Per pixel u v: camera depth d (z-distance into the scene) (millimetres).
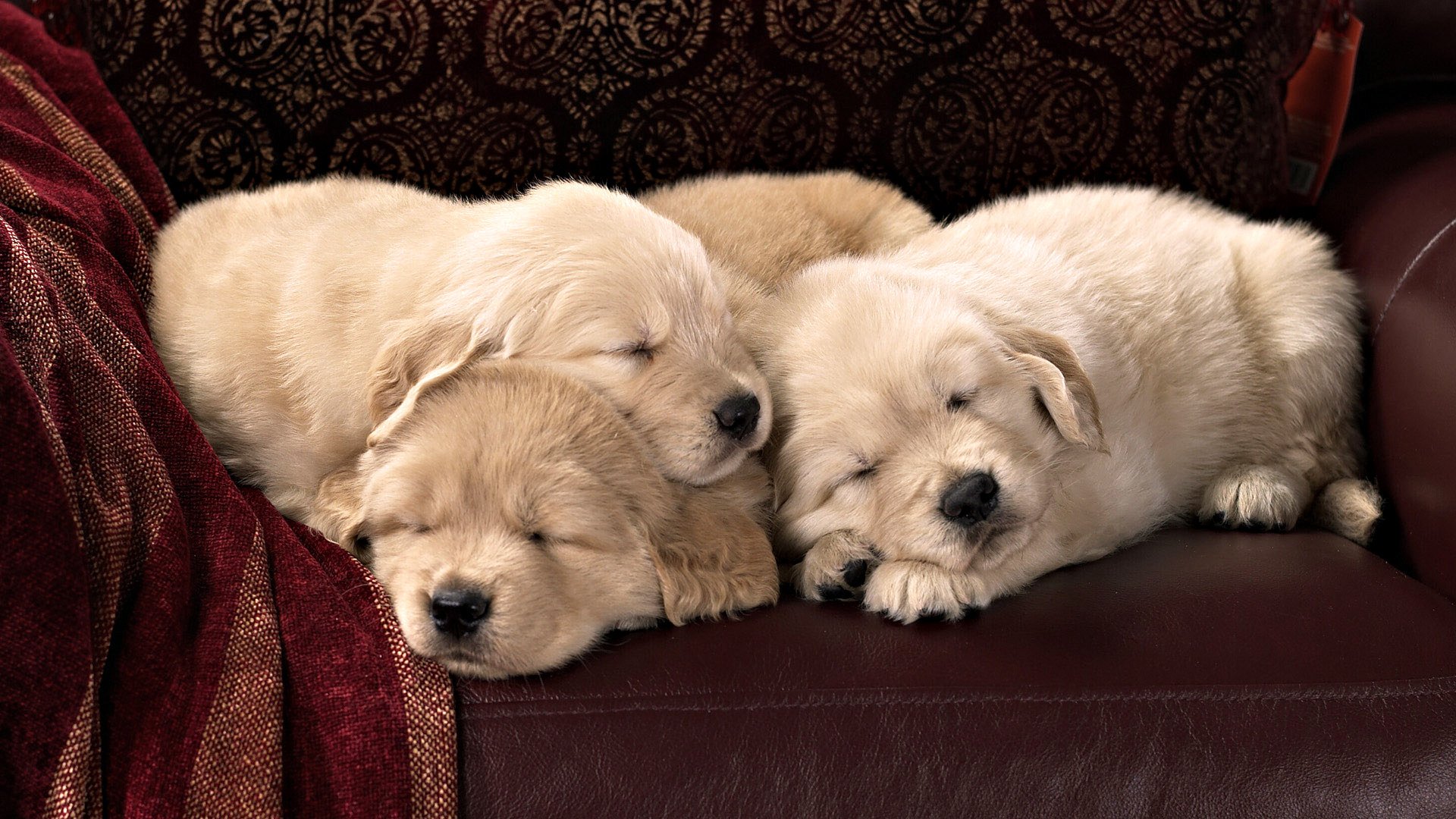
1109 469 2066
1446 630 1697
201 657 1454
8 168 1864
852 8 2580
